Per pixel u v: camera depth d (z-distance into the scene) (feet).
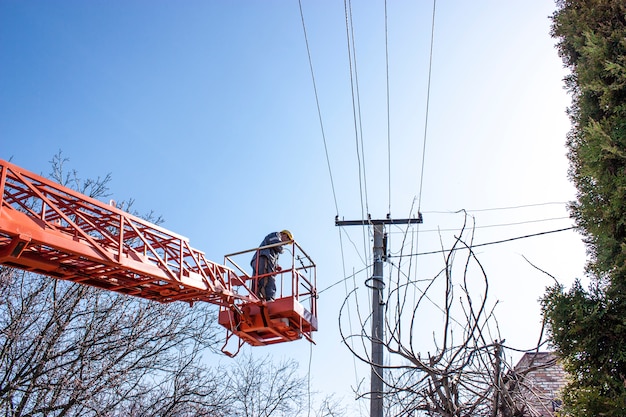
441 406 20.01
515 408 19.75
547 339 17.99
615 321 18.13
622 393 16.99
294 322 38.11
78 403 44.88
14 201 27.30
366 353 19.30
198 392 54.70
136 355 52.11
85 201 28.40
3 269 47.55
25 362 48.06
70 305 50.85
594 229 20.16
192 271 34.53
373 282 40.42
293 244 37.88
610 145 18.86
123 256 29.43
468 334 18.34
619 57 19.56
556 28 23.61
